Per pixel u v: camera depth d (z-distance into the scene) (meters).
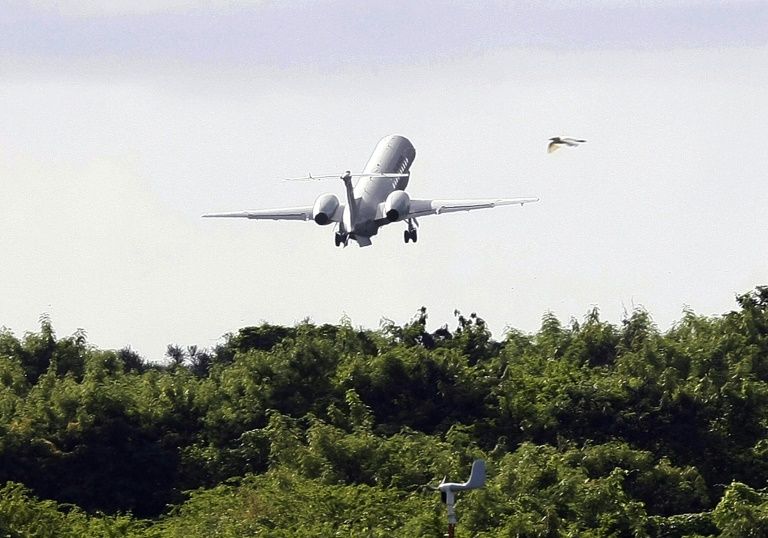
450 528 187.62
